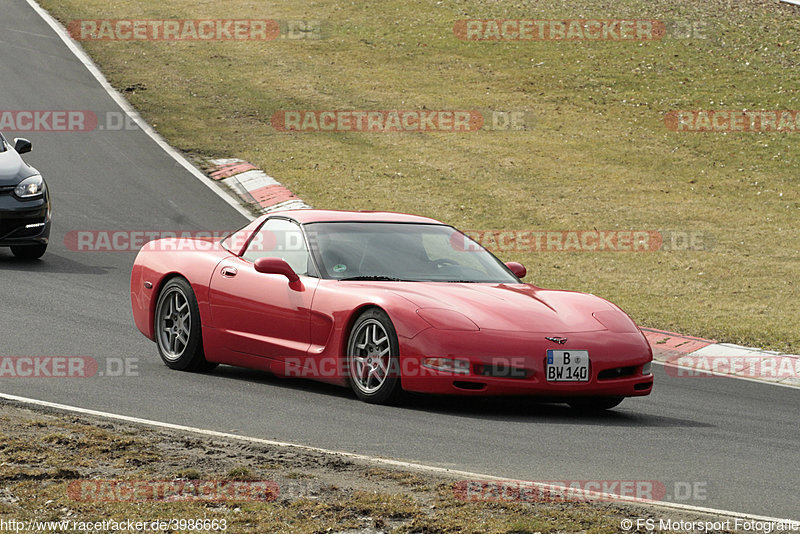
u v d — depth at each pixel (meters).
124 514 16.70
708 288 56.88
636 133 101.56
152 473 19.23
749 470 22.66
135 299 34.09
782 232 73.38
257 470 19.78
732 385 36.34
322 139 96.00
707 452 24.34
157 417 25.05
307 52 128.75
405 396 27.44
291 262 30.50
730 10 143.12
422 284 29.02
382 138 97.62
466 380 26.20
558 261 63.47
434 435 24.34
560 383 26.67
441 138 98.38
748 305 52.38
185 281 32.34
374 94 112.88
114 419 24.08
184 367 32.06
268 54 127.56
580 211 77.38
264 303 30.12
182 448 21.39
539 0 148.00
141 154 86.06
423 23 140.25
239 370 33.12
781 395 34.91
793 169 91.56
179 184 77.62
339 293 28.45
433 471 20.59
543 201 79.88
